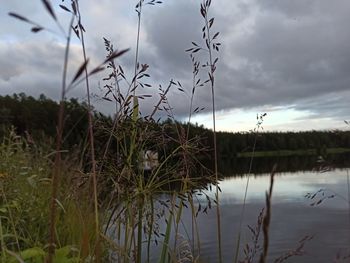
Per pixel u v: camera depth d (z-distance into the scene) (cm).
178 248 314
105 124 273
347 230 973
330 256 738
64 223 379
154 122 284
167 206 295
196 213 310
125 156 274
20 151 566
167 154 292
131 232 287
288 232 994
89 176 276
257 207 1399
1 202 376
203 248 736
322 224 1059
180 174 285
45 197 400
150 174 283
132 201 281
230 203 1523
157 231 310
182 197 288
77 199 302
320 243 853
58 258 229
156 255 421
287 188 1780
